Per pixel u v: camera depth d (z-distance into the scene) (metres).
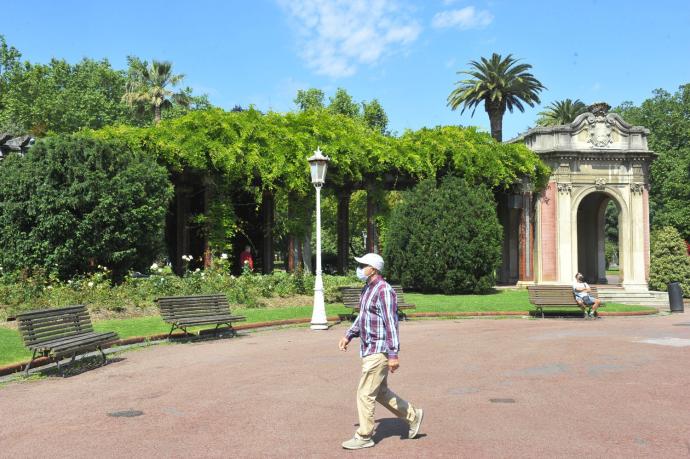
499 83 47.34
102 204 18.56
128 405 7.57
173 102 47.78
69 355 11.38
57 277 18.48
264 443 5.89
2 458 5.47
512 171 28.77
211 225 25.02
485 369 10.05
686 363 10.55
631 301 27.88
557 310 20.81
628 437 6.03
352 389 8.47
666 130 58.69
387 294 5.80
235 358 11.30
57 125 48.97
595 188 30.36
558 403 7.56
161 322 15.36
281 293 21.47
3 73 52.66
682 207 48.78
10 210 18.53
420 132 28.80
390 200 37.88
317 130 25.69
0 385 8.90
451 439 5.99
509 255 33.25
